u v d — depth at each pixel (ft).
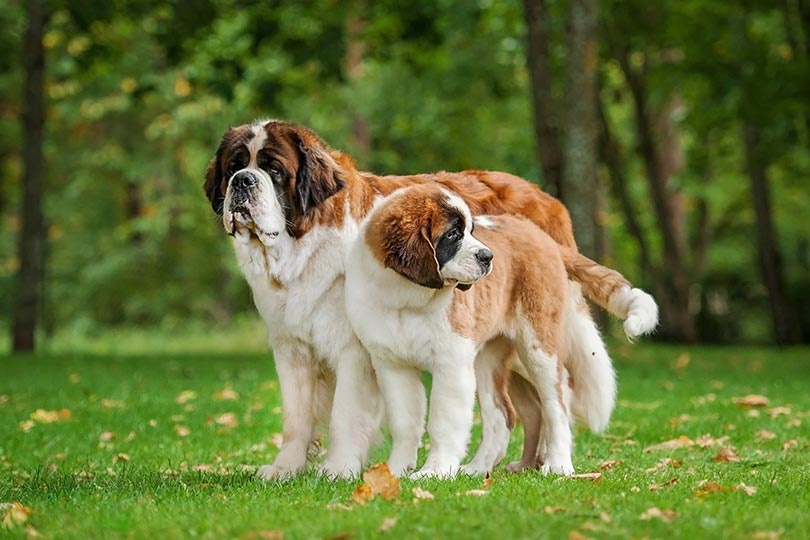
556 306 24.93
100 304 122.21
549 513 17.90
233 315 122.42
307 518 18.12
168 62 70.03
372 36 73.41
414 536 16.44
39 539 17.33
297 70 76.84
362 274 23.00
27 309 68.39
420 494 19.94
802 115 74.69
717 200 103.45
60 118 112.37
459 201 22.65
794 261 116.47
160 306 120.16
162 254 120.88
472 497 19.49
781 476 23.15
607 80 94.84
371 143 109.91
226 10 69.87
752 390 44.34
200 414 37.47
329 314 23.98
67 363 58.80
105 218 123.85
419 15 69.77
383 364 23.35
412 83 97.04
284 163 23.45
